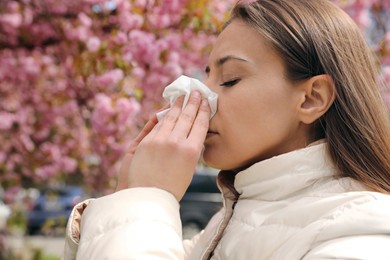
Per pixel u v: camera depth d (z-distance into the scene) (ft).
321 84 2.55
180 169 2.46
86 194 10.71
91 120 8.24
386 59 7.38
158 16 7.11
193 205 21.31
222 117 2.57
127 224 2.23
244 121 2.53
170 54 7.27
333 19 2.69
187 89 2.63
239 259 2.41
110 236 2.21
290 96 2.53
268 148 2.56
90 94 8.61
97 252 2.18
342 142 2.53
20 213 11.36
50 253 16.34
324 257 2.09
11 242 12.97
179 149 2.48
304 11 2.64
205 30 7.21
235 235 2.50
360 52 2.72
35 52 8.61
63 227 10.60
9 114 9.21
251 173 2.55
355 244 2.10
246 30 2.60
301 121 2.56
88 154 10.41
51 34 8.28
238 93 2.54
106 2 7.39
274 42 2.53
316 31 2.59
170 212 2.31
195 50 7.72
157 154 2.48
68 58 8.30
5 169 9.91
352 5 7.96
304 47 2.54
